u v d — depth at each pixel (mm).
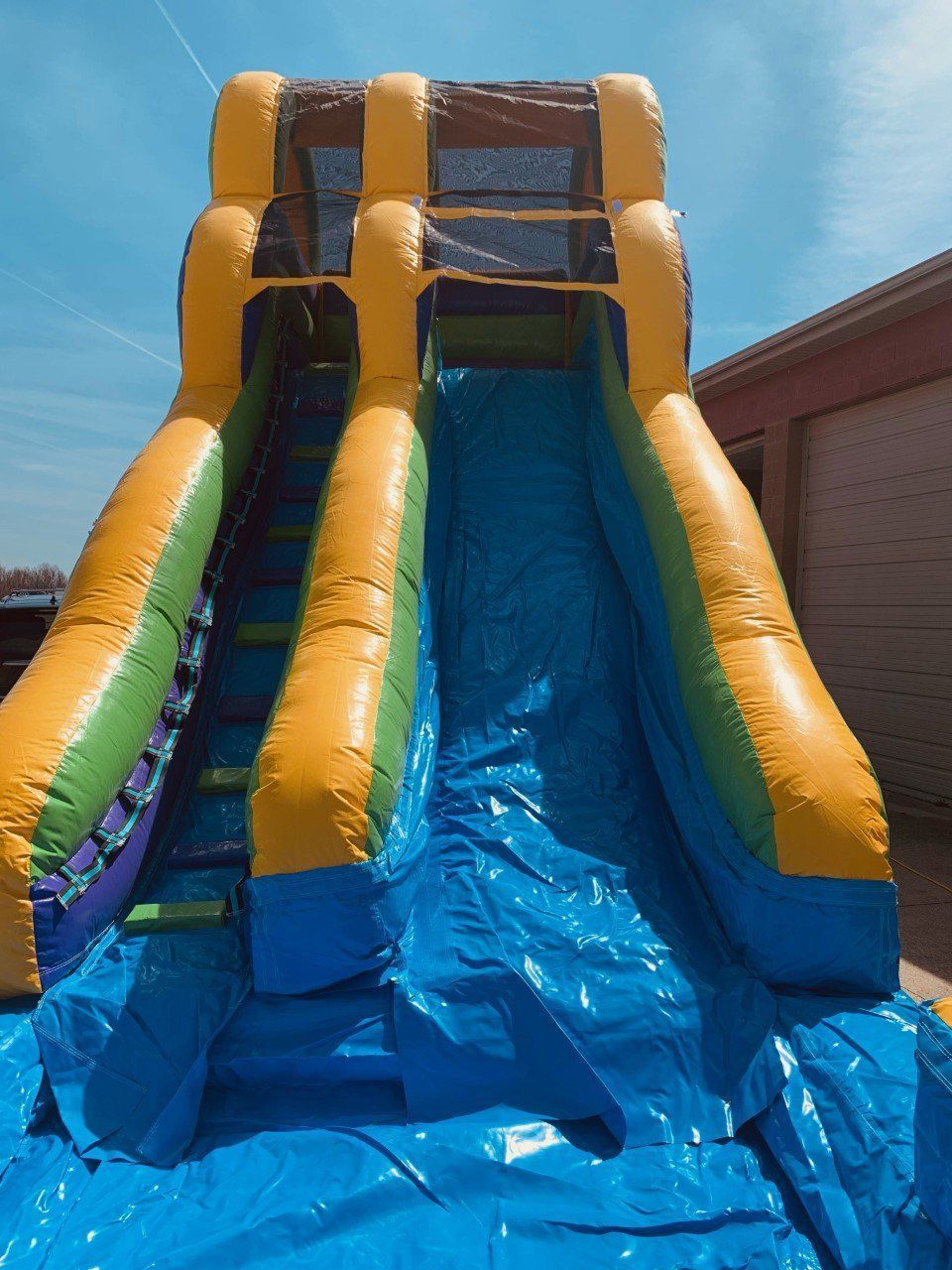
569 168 6973
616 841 4020
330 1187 2521
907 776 7660
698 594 4008
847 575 8531
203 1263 2266
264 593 5406
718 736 3521
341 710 3338
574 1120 2846
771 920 3205
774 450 9469
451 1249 2316
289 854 3037
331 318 7887
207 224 5457
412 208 5602
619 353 5406
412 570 4234
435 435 6012
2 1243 2346
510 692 4754
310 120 6285
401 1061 2947
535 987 3084
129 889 3750
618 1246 2350
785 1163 2621
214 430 4887
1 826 3062
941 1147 2127
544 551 5547
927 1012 2293
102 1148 2727
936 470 7422
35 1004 3109
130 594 3939
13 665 11430
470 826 4012
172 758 4281
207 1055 2979
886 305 7352
